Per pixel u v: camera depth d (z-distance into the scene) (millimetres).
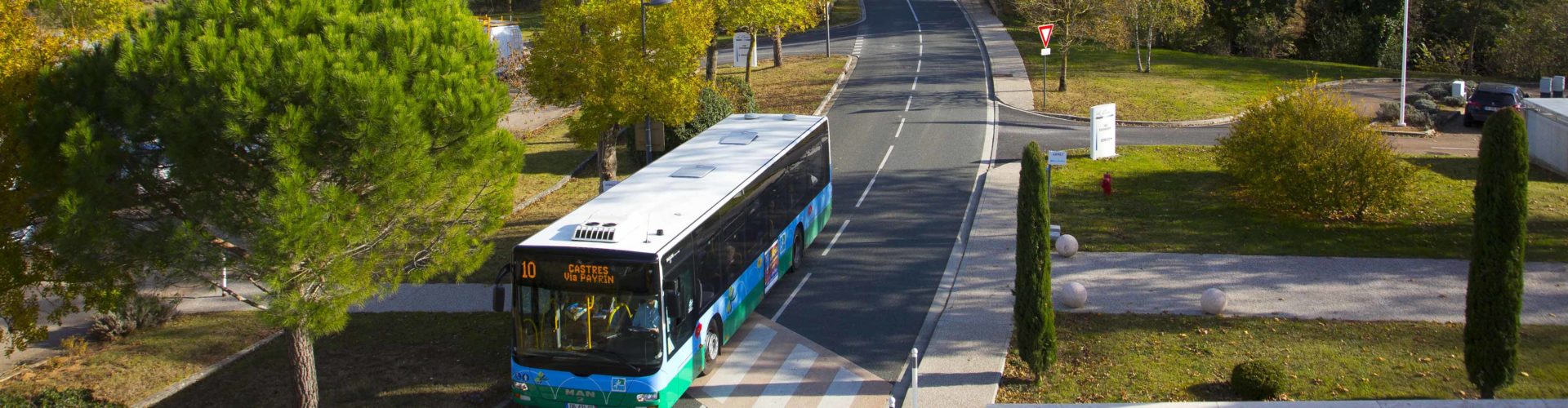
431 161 11750
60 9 14891
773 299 18469
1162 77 43156
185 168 10617
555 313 12797
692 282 14031
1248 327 16156
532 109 38031
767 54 52375
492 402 14047
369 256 11875
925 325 16906
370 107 10773
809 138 21094
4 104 11836
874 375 14820
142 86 10617
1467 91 40812
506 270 12977
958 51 50000
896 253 21062
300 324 11828
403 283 19406
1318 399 13211
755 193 17188
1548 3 49969
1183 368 14453
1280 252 20219
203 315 18047
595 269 12688
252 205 10945
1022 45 51156
